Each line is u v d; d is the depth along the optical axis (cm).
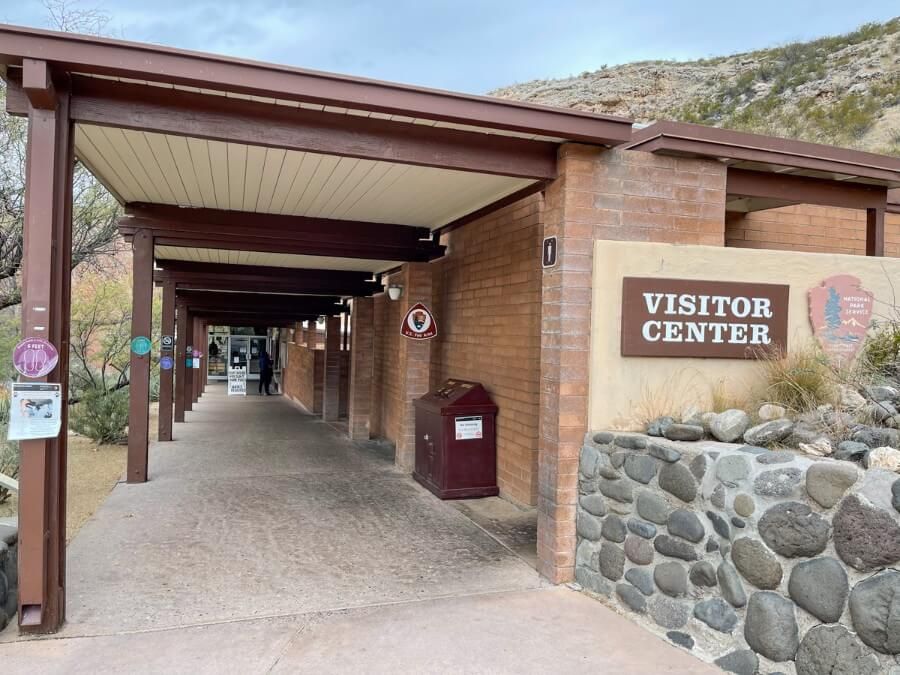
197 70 358
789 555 303
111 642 366
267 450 1077
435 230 833
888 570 263
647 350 457
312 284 1202
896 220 834
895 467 283
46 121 356
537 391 649
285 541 564
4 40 333
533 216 648
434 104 398
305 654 355
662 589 383
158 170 555
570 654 356
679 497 374
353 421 1216
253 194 641
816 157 560
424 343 888
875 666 263
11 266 1033
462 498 718
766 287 481
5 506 664
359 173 547
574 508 463
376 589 454
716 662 338
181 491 758
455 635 379
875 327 481
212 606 420
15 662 340
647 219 484
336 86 379
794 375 432
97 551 530
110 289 1402
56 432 364
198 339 2281
